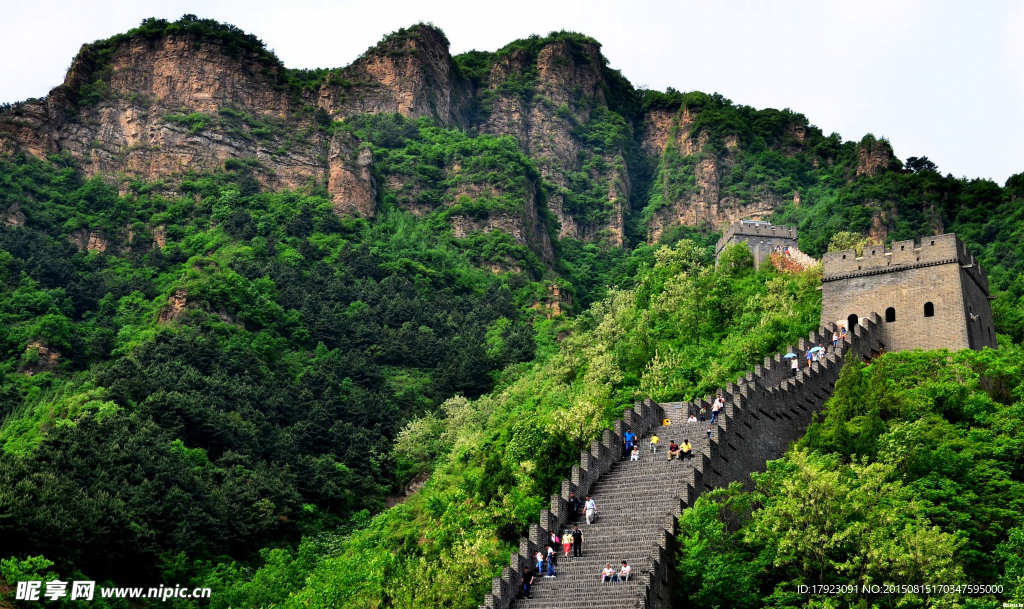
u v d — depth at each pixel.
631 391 120.94
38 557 117.62
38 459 143.38
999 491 86.81
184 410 174.88
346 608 99.62
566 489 85.56
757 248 173.75
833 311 124.12
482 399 189.62
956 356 110.31
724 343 128.12
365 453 183.75
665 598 75.31
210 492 156.25
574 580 77.38
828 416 97.50
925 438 90.69
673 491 84.50
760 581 76.69
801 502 76.38
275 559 141.12
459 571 87.81
